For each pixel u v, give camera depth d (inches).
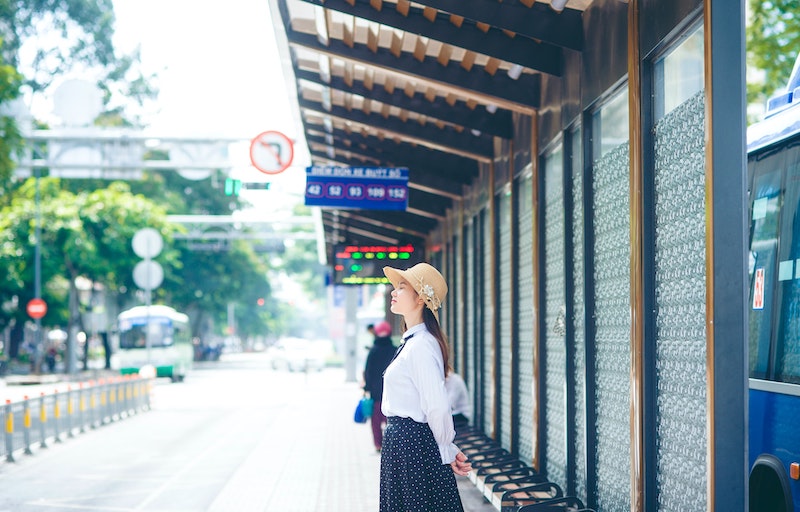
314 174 569.3
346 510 385.7
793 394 223.9
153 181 2327.8
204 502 414.9
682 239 213.9
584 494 294.8
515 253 418.0
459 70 359.6
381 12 316.2
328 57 383.2
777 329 239.9
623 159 260.7
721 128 190.5
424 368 189.8
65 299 1939.0
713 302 190.5
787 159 244.1
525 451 398.3
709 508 190.9
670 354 221.6
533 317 367.6
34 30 2336.4
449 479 192.1
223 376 1937.7
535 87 361.1
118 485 468.1
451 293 657.0
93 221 1841.8
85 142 1095.6
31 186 1854.1
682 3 208.5
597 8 277.7
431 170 581.9
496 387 467.2
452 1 288.8
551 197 350.0
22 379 1585.9
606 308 277.7
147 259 1176.8
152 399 1035.9
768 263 249.6
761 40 810.8
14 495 438.6
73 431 721.0
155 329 1681.8
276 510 387.2
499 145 455.8
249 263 2497.5
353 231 947.3
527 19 291.9
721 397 190.2
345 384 1491.1
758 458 242.2
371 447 616.4
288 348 2224.4
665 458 225.3
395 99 423.8
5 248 1780.3
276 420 837.8
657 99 233.6
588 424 289.4
